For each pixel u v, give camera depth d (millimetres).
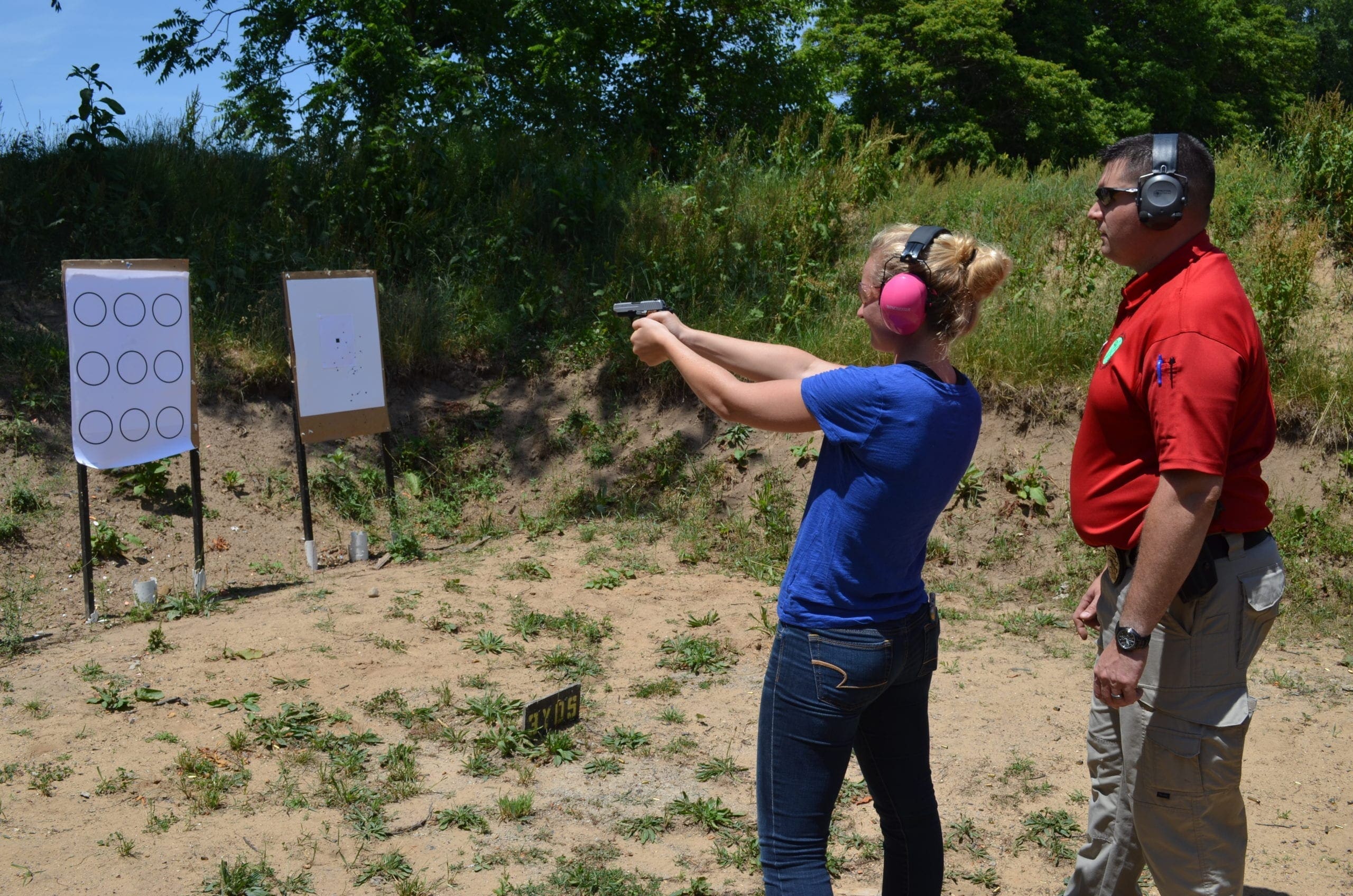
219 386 7809
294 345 6664
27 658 4973
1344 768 4023
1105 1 21891
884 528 2127
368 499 7559
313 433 6723
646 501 7539
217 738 4055
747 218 9609
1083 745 4195
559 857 3305
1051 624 5668
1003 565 6422
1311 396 6488
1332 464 6332
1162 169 2295
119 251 8516
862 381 2115
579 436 8188
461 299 9164
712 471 7523
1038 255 8570
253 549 6805
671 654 5074
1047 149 20094
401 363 8562
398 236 9406
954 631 5570
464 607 5648
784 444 7516
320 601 5754
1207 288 2201
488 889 3131
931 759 4070
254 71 14156
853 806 3707
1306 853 3414
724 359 2547
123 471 6953
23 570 6160
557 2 14008
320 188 9562
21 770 3766
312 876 3160
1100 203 2451
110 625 5641
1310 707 4594
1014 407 7051
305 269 8930
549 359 8805
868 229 9438
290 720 4156
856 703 2174
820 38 19125
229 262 8727
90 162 8875
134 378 5828
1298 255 6945
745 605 5820
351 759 3857
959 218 9281
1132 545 2391
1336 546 5938
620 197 10180
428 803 3629
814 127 14234
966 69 20078
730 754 4055
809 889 2176
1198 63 22422
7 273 8133
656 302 2574
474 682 4656
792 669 2201
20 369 7281
